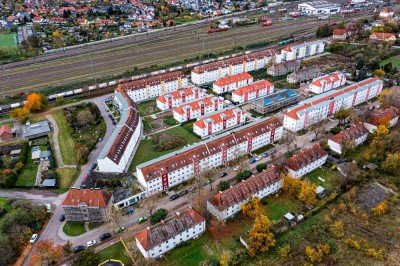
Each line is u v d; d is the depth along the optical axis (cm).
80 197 15338
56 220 15838
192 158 18150
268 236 13725
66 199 15325
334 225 15050
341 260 13588
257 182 16388
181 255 13938
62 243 14550
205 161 18612
